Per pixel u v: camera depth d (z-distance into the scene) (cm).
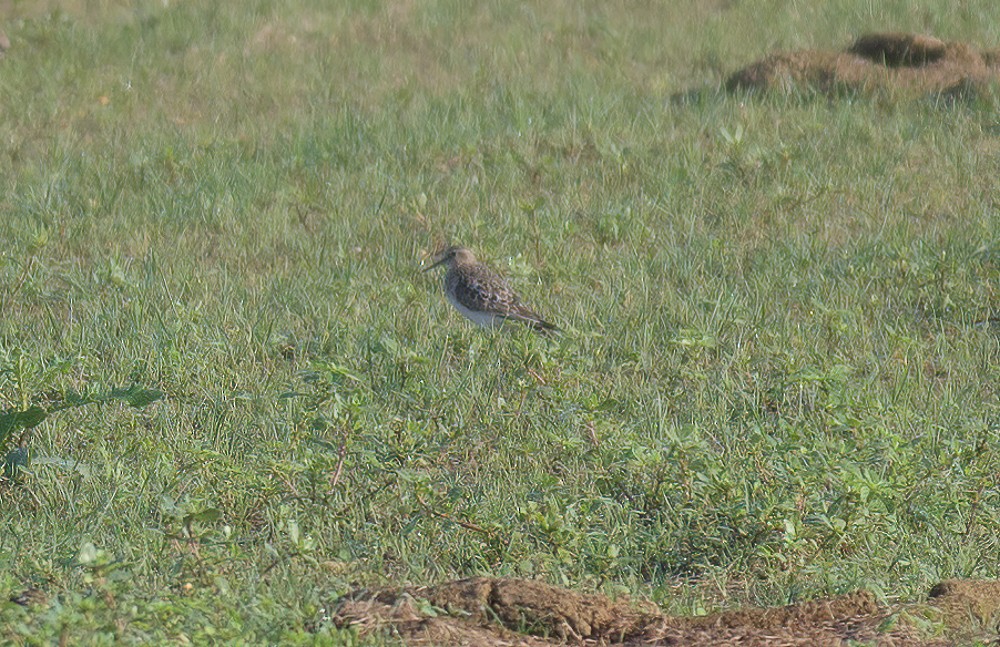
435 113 2219
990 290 1519
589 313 1465
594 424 1080
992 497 1034
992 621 840
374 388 1252
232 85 2428
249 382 1266
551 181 1927
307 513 997
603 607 844
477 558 945
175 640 734
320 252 1669
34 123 2197
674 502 1012
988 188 1877
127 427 1138
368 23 2777
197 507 937
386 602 845
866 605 857
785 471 998
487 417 1155
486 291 1432
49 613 736
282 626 786
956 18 2698
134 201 1850
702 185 1883
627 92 2347
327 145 2064
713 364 1339
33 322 1438
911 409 1209
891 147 2023
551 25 2788
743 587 933
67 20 2728
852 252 1641
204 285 1546
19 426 1041
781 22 2748
